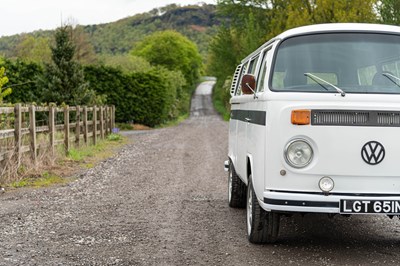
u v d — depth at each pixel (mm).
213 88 96000
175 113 45625
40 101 22250
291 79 5465
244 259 5387
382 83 5445
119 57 56938
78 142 16141
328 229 6742
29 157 11766
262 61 6285
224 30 55250
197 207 8172
